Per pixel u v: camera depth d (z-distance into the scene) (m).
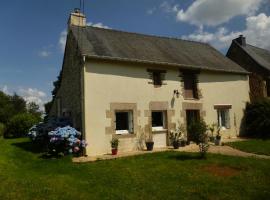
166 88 16.38
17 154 13.15
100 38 16.41
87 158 12.73
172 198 7.40
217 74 18.78
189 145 16.19
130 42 17.50
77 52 14.93
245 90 20.12
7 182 8.44
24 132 23.08
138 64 15.55
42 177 9.22
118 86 14.80
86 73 13.99
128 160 11.70
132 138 14.93
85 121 13.69
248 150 13.77
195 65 17.36
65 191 7.79
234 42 25.67
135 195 7.60
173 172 9.69
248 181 8.65
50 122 15.31
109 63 14.68
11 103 48.91
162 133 16.02
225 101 18.91
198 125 12.44
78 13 17.22
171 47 19.30
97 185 8.42
